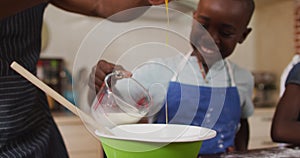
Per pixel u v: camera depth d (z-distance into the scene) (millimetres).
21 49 667
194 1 861
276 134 906
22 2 496
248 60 2365
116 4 673
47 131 749
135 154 503
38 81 509
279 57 2232
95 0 703
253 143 1926
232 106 934
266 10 2328
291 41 2113
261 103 2133
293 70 982
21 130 655
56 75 1978
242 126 1039
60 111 1829
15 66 505
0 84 610
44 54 2025
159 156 500
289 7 2123
